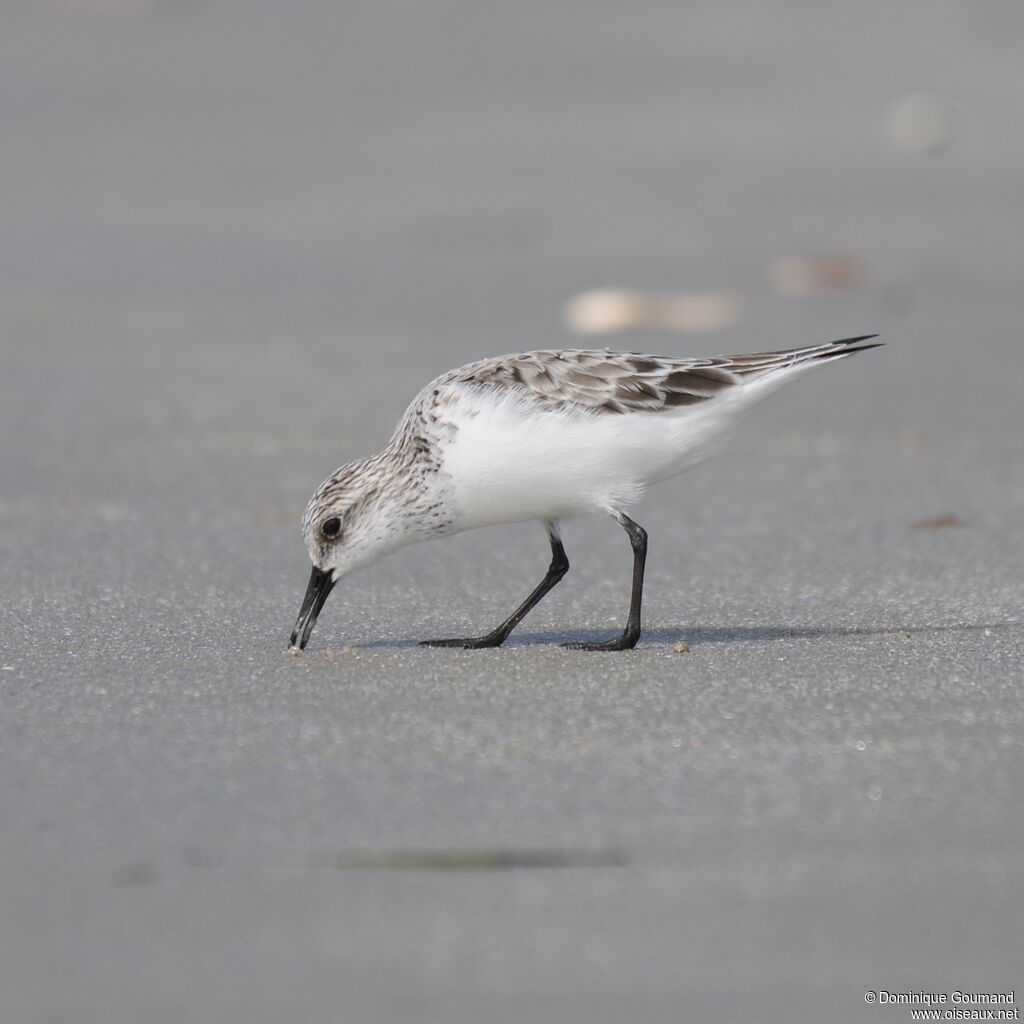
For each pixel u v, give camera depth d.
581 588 11.11
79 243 22.67
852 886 6.30
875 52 35.38
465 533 12.49
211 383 16.56
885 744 7.75
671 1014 5.43
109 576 11.18
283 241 22.97
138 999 5.51
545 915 6.07
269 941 5.89
